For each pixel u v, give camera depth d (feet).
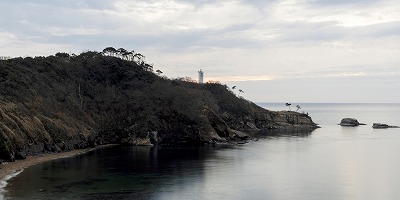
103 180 194.90
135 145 357.00
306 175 217.56
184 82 607.37
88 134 334.85
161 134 381.40
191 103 419.33
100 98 401.49
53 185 180.65
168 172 220.02
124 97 410.72
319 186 190.08
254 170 231.09
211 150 331.16
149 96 414.21
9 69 353.51
